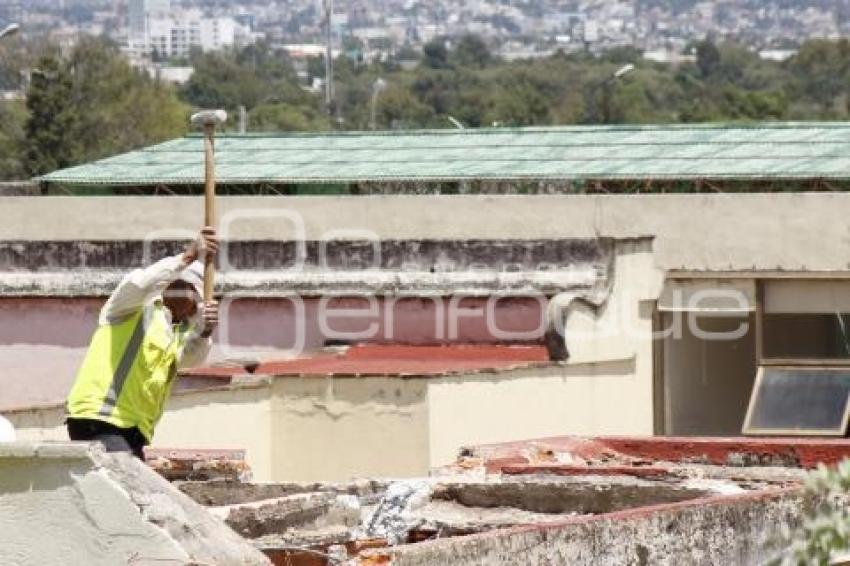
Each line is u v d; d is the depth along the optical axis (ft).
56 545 65.98
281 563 76.43
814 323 185.26
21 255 175.11
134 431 80.48
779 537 68.33
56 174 212.84
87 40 514.27
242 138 220.64
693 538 76.38
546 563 71.67
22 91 525.34
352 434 150.30
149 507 65.87
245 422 147.95
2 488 66.23
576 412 163.63
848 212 181.37
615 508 84.38
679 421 180.86
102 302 173.78
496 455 99.35
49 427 131.85
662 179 198.18
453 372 151.33
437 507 84.74
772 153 202.80
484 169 206.18
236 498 87.66
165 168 212.84
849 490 69.10
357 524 81.46
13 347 174.81
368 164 209.87
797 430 174.09
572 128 215.51
